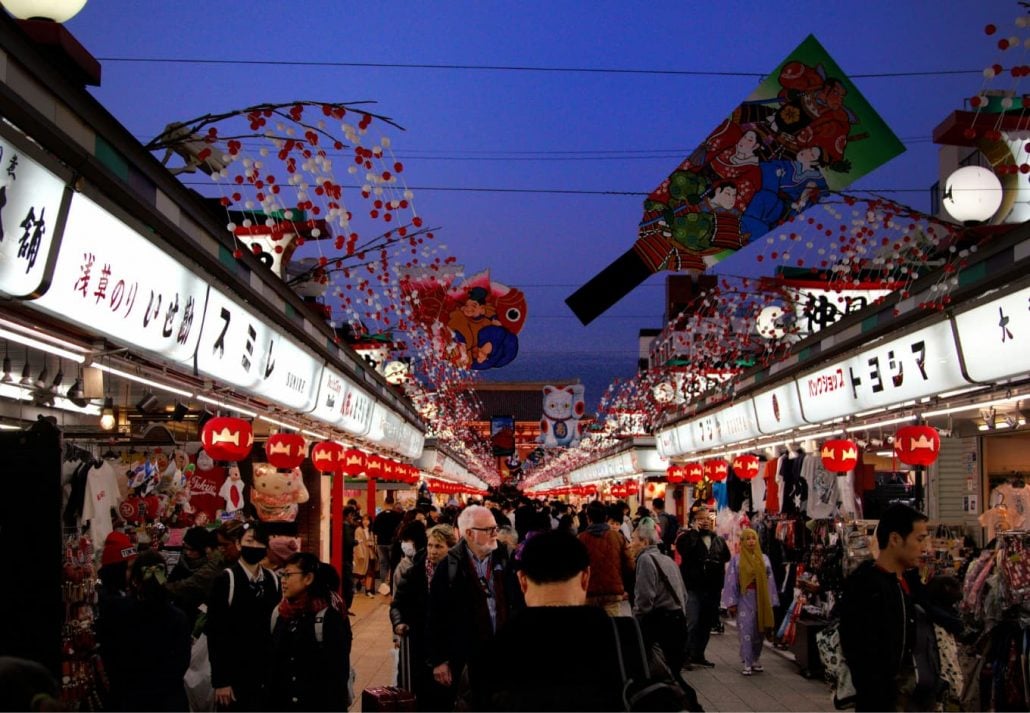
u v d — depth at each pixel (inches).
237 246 340.8
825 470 577.3
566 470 2283.5
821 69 469.7
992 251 328.5
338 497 728.3
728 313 936.9
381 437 784.9
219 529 383.6
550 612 152.6
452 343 741.3
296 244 567.2
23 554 227.8
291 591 257.3
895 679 207.5
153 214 257.9
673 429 1019.9
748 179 466.0
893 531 209.8
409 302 734.5
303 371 484.4
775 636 576.4
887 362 437.4
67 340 271.7
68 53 229.8
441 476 1482.5
